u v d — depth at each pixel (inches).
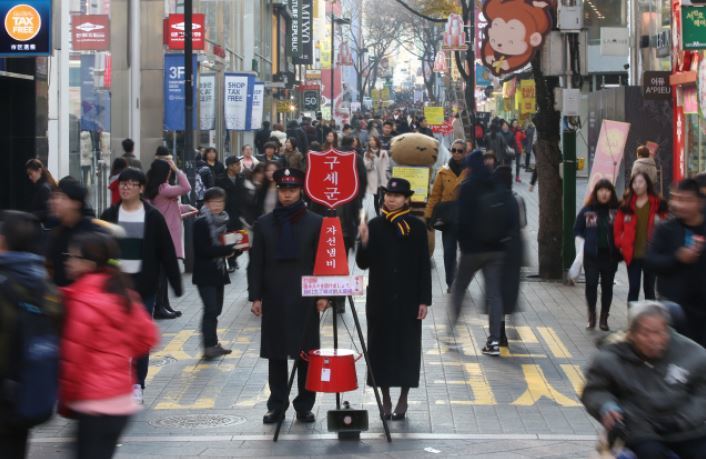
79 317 482.3
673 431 470.6
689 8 1211.2
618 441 482.0
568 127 1349.7
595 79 2999.5
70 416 490.0
